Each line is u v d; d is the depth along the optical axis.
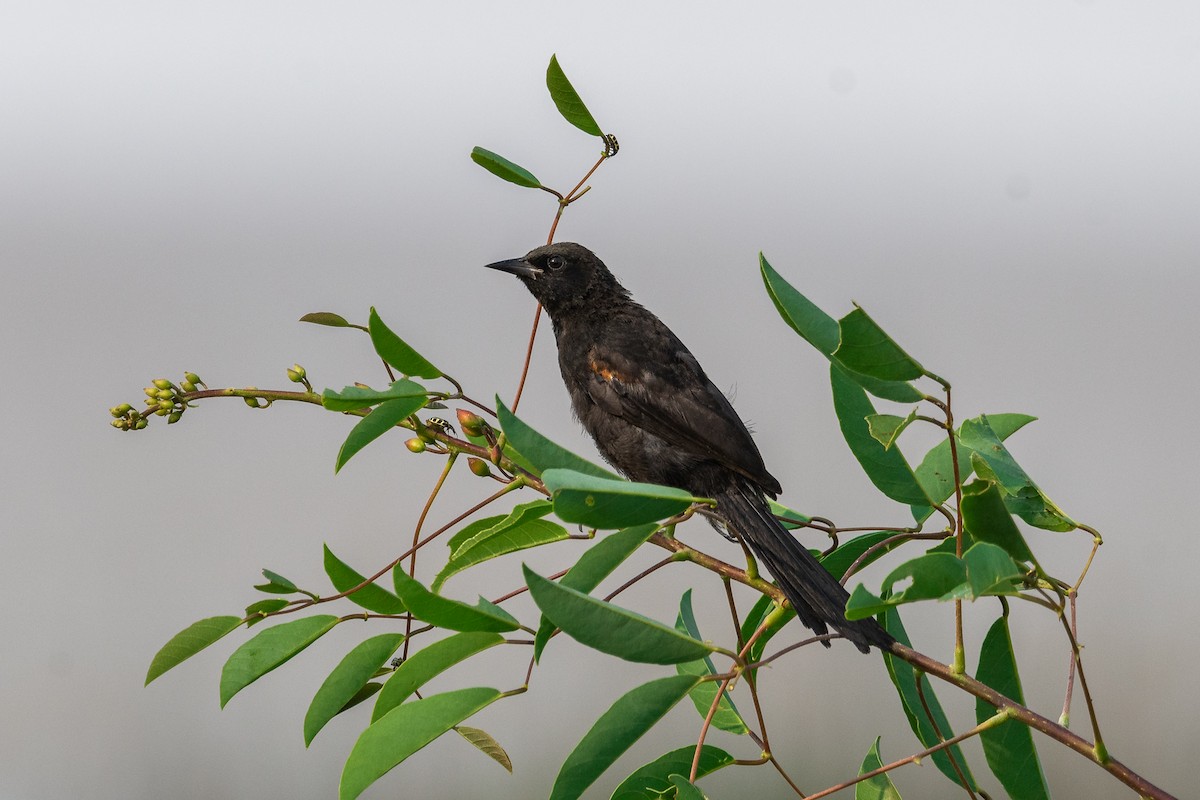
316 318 6.45
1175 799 4.75
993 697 5.28
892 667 6.11
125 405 6.54
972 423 6.12
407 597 5.35
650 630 5.03
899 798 6.21
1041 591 5.05
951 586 4.67
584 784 5.29
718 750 6.18
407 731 5.57
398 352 6.09
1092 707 4.88
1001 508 4.86
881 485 6.50
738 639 6.34
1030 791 5.77
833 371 6.59
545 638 5.63
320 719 6.06
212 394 6.61
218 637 6.20
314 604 6.12
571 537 6.44
